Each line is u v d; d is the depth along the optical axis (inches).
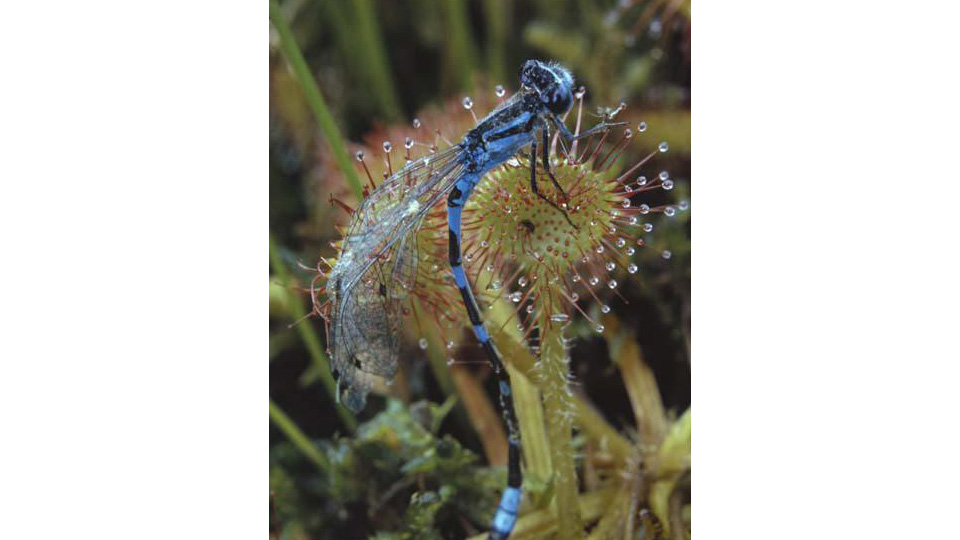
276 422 7.2
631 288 7.1
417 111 8.3
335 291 6.4
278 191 7.9
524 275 6.4
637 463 6.7
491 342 6.4
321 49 8.4
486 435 7.0
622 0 7.8
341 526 6.9
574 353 7.1
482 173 6.3
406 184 6.4
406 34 8.6
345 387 6.5
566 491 6.5
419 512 6.7
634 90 7.6
